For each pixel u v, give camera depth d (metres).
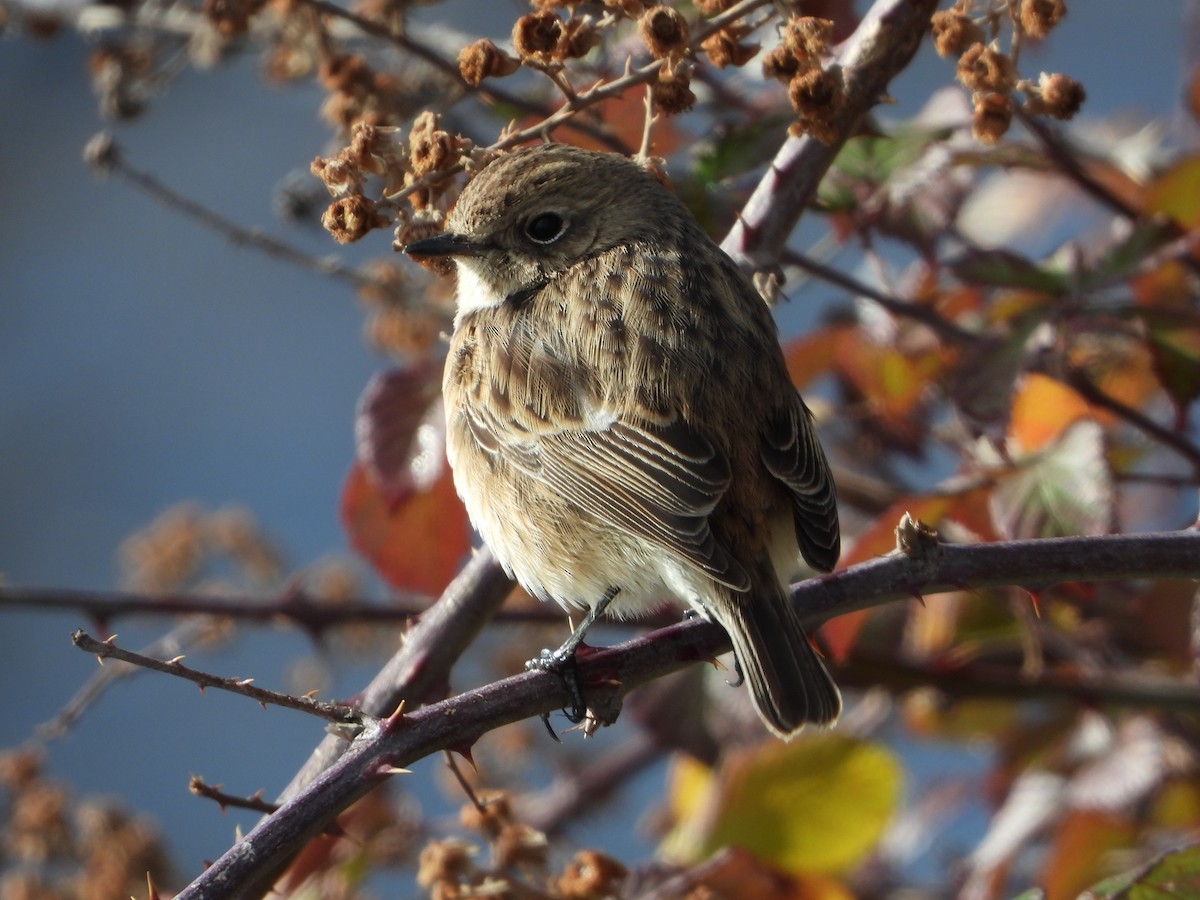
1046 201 13.38
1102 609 11.70
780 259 10.52
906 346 11.70
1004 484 9.71
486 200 9.77
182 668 6.93
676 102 8.62
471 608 9.23
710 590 8.66
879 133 9.27
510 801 9.46
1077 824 10.90
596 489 9.09
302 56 10.95
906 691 11.32
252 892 8.00
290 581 10.70
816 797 10.60
